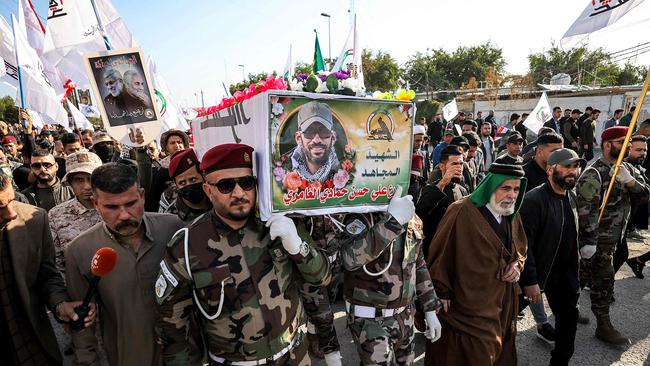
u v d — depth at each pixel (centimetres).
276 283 171
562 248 290
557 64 4691
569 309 288
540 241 289
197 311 172
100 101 306
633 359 319
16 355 210
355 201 193
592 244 321
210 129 242
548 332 343
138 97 314
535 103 2272
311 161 175
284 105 165
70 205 273
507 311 270
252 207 165
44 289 212
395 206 202
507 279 256
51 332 231
